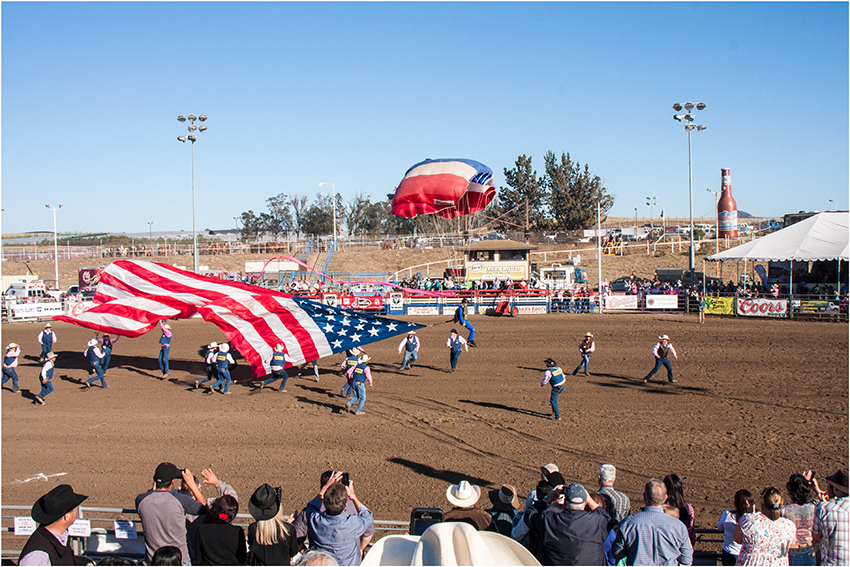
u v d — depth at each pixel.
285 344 18.77
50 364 16.58
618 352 22.78
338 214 82.06
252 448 12.69
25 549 4.76
